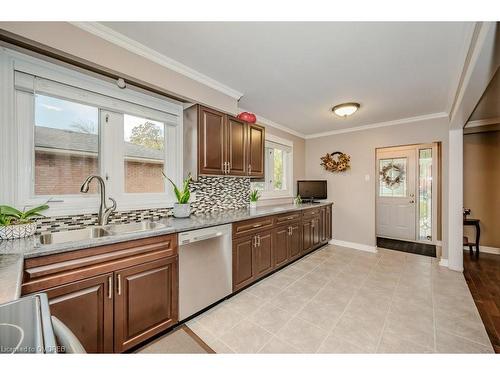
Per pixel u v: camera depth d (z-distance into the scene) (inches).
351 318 74.6
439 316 75.4
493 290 94.5
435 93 103.0
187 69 82.1
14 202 57.0
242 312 78.5
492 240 148.2
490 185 148.7
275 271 116.6
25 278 42.3
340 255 144.6
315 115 137.4
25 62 57.7
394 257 140.2
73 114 68.2
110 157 75.9
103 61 62.1
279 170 166.4
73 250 48.1
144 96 83.0
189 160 92.6
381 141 151.5
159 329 63.4
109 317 53.6
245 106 122.5
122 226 74.4
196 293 74.1
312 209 146.9
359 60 76.7
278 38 65.1
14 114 56.9
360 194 160.9
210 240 79.4
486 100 106.7
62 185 66.1
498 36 47.9
